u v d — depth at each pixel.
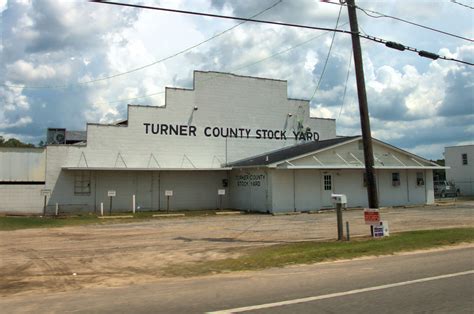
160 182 33.62
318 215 28.75
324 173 32.78
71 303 7.81
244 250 14.48
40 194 30.12
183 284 9.45
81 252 14.66
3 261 13.02
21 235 19.61
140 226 23.11
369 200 16.88
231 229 21.22
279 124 38.22
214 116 35.69
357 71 17.22
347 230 16.00
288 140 38.50
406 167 34.94
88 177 31.52
